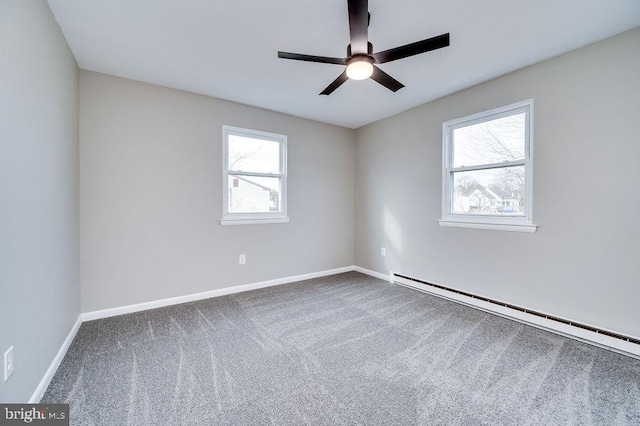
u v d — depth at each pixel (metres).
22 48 1.37
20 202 1.34
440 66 2.48
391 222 3.90
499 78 2.68
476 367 1.86
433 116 3.30
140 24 1.92
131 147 2.74
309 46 2.20
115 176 2.66
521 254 2.56
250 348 2.10
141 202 2.80
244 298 3.21
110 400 1.52
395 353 2.03
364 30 1.64
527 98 2.49
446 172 3.19
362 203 4.41
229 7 1.75
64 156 2.03
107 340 2.20
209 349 2.08
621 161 2.01
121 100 2.68
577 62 2.20
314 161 4.09
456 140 3.13
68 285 2.11
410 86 2.89
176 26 1.94
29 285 1.43
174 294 3.00
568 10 1.76
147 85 2.81
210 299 3.17
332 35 2.06
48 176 1.70
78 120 2.44
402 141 3.71
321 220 4.20
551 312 2.37
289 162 3.83
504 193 2.72
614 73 2.03
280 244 3.79
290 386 1.66
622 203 2.01
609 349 2.04
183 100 3.02
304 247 4.03
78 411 1.44
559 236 2.32
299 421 1.39
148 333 2.32
